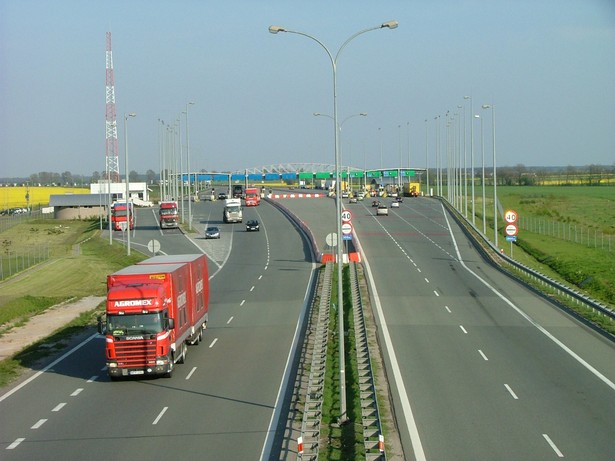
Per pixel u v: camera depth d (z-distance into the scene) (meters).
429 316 41.84
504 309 43.78
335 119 29.64
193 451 20.06
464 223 102.88
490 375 28.27
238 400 25.77
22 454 19.91
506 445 19.88
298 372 29.62
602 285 60.84
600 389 25.89
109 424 22.95
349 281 56.12
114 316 28.69
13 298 53.62
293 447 20.23
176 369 31.20
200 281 37.41
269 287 56.44
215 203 159.62
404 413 23.42
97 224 123.75
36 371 31.70
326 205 140.62
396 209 130.88
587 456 18.72
